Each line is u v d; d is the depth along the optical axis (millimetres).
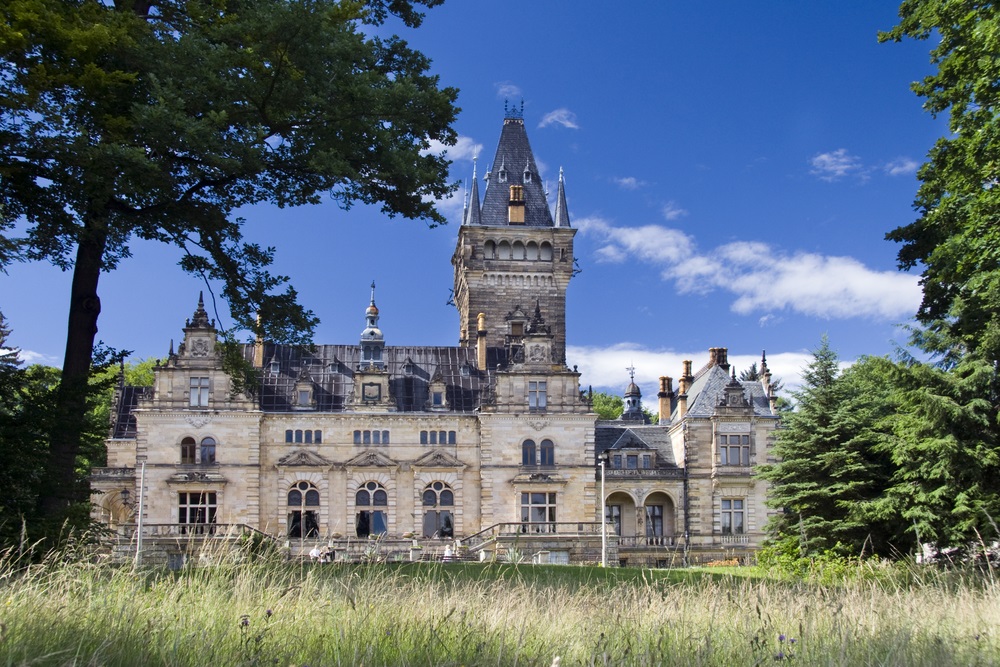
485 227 94438
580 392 82375
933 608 17516
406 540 72875
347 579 17953
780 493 53719
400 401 79750
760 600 17594
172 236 34719
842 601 17516
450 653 13500
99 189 28500
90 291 32781
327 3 32438
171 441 75188
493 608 15875
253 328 35656
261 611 15102
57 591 14969
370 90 32781
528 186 97938
